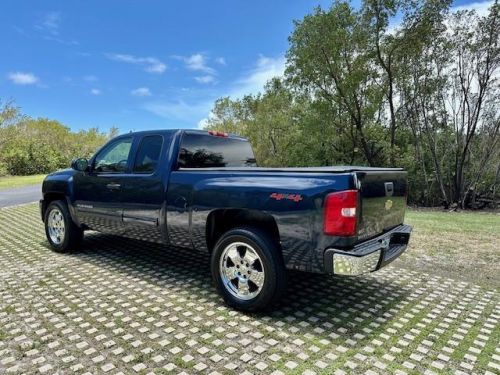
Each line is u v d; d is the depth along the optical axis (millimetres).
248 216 3609
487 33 15148
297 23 15891
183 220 3961
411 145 18156
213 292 4012
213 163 4695
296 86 17219
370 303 3752
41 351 2777
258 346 2879
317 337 3033
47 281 4301
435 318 3414
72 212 5344
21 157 36531
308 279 4457
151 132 4465
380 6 14789
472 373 2553
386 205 3596
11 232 7039
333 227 2979
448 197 17969
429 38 15211
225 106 29625
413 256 5492
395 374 2527
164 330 3131
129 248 5828
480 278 4531
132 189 4473
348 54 16109
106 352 2771
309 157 19797
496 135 16469
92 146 51906
